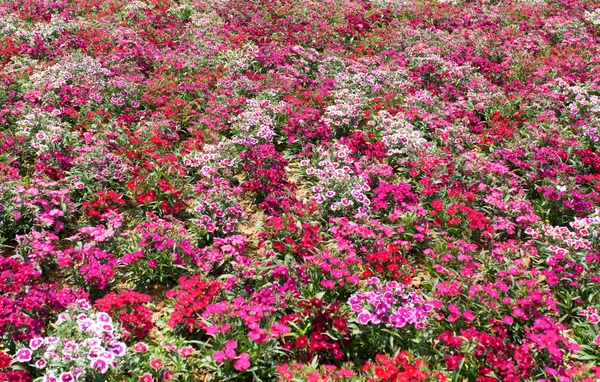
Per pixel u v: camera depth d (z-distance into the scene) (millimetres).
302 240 7520
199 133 10211
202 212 7992
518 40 15773
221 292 6746
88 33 13984
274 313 6535
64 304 6207
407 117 11039
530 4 19031
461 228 8320
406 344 6301
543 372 6031
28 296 6121
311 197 8828
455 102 11977
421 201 8875
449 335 6070
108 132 9625
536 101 12031
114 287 7043
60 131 9414
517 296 6816
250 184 8727
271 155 9414
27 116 9672
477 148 10797
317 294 6711
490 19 17656
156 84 11641
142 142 9758
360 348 6359
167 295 6660
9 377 5207
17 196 7699
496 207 8719
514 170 9891
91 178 8500
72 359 5387
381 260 7176
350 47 15422
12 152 9039
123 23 15180
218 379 5902
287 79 12312
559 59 14438
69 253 6953
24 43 13203
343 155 9359
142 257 7156
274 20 16234
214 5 16625
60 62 12297
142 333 6125
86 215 8062
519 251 7867
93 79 11555
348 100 11625
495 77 13680
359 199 8383
